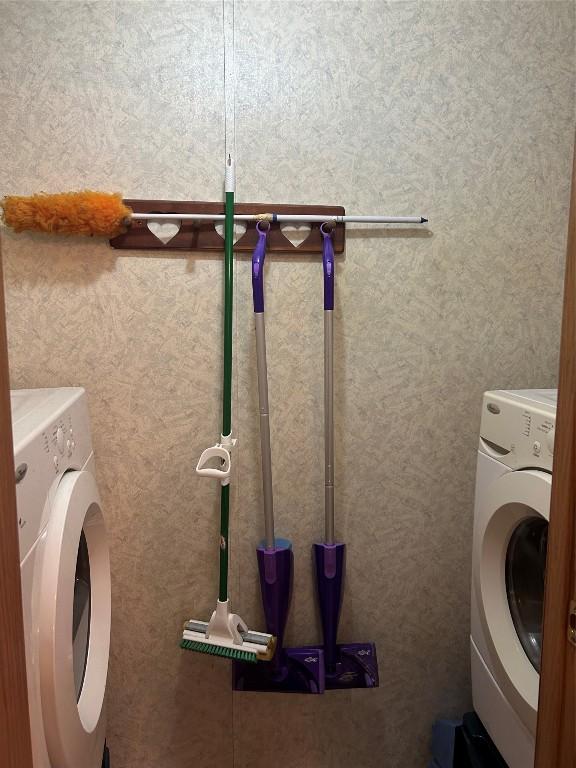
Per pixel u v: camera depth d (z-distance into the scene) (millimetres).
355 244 1262
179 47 1180
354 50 1212
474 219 1278
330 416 1225
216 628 1190
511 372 1328
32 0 1139
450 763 1279
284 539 1298
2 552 484
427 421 1323
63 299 1212
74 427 1007
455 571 1367
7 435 500
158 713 1327
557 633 612
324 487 1300
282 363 1273
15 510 512
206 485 1284
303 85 1210
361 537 1340
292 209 1223
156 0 1166
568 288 591
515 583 1141
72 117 1170
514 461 1046
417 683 1385
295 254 1247
